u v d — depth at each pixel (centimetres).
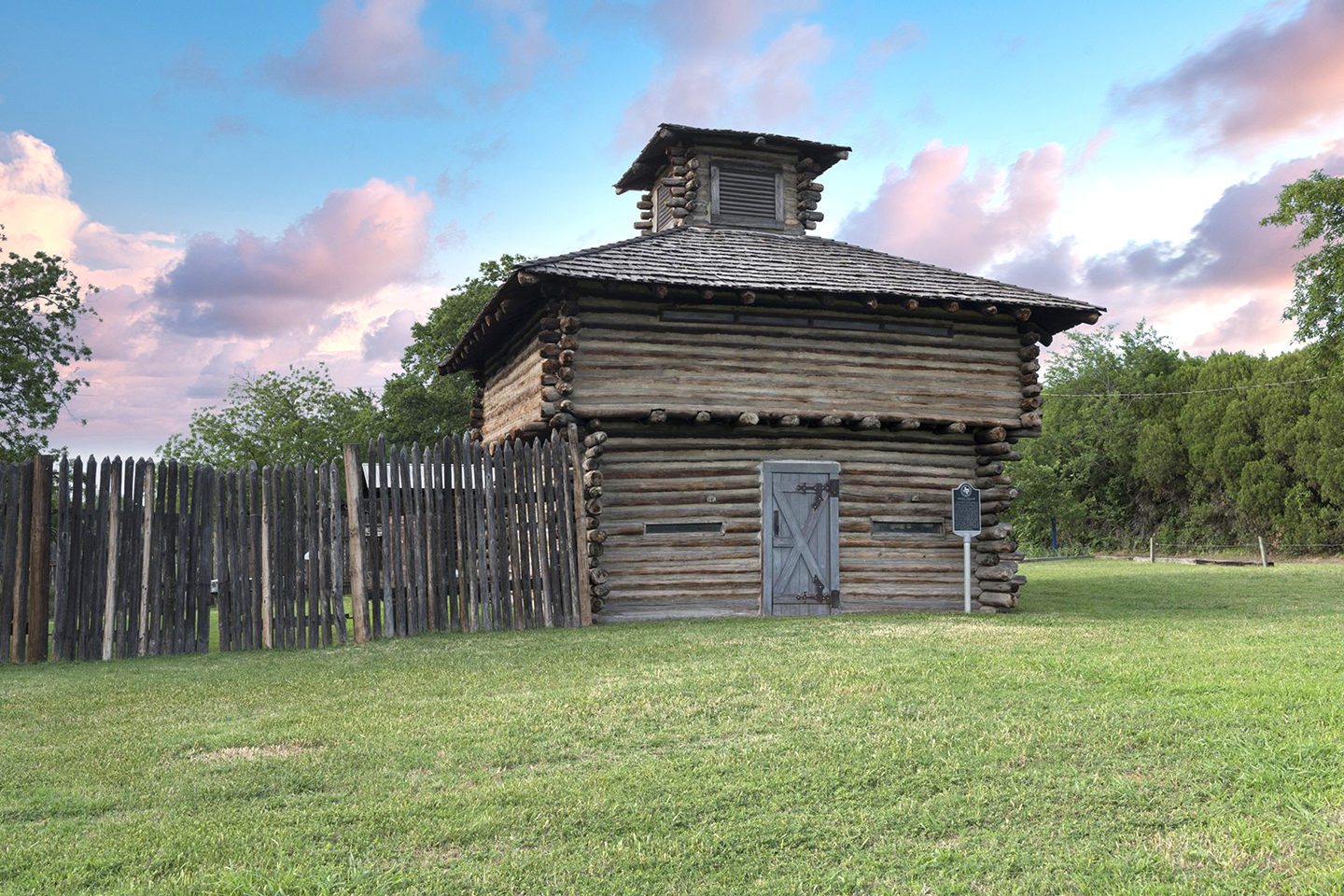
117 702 762
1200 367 4603
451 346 3378
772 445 1409
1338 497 3575
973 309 1420
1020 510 4728
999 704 648
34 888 376
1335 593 1634
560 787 484
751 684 739
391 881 374
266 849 410
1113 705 633
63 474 1068
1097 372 5166
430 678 835
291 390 3506
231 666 956
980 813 438
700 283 1264
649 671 825
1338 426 3559
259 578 1127
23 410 2945
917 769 504
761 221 1727
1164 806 443
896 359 1441
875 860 391
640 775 502
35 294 3000
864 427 1418
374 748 575
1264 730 554
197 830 436
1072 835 413
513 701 705
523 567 1241
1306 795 443
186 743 598
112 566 1072
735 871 382
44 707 745
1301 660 805
